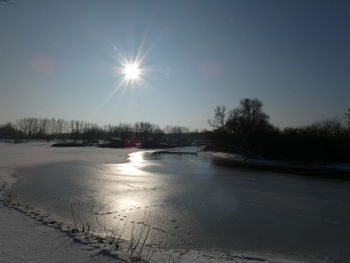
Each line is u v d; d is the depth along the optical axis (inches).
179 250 327.6
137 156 2117.4
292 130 1969.7
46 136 4948.3
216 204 592.7
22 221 318.7
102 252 233.8
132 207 548.7
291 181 957.8
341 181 978.7
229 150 2445.9
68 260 215.5
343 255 351.9
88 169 1154.0
